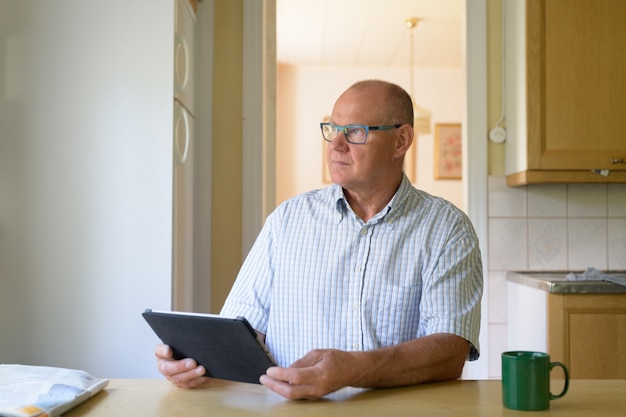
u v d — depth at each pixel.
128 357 2.39
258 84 3.20
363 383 1.29
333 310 1.60
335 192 1.68
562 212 3.24
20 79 2.42
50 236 2.40
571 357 2.72
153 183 2.42
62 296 2.40
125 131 2.42
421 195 1.70
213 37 3.21
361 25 5.39
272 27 3.41
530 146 2.93
